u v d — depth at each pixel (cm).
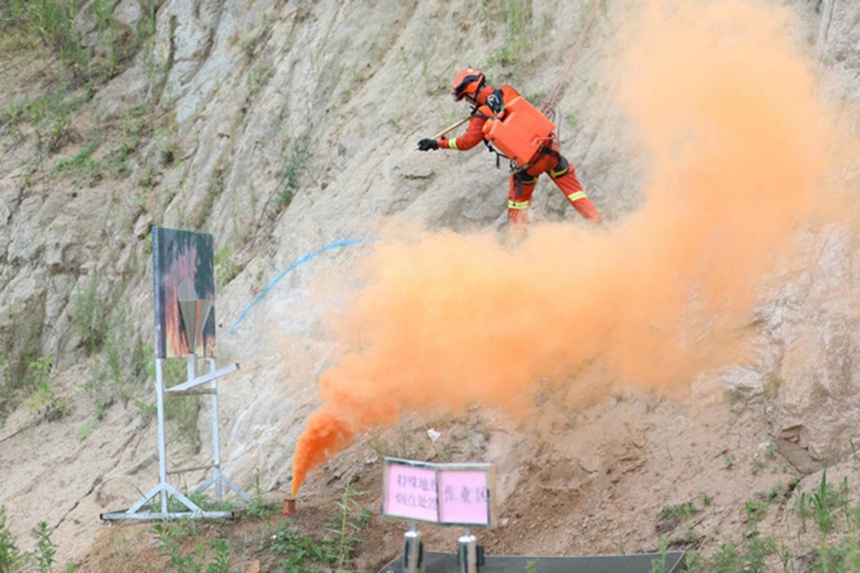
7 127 1569
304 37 1386
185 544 782
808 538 603
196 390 866
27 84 1633
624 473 739
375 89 1230
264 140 1323
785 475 667
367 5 1324
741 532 639
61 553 928
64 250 1382
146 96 1541
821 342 685
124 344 1262
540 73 1091
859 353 669
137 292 1316
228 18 1527
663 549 616
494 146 876
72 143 1519
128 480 1047
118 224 1387
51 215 1410
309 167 1248
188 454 1059
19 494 1097
